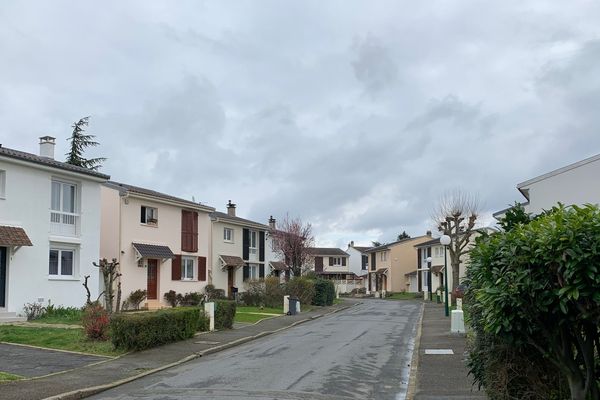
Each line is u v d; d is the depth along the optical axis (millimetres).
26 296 22609
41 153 28359
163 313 17016
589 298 5113
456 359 14188
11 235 21688
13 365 13133
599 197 25047
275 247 54219
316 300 40406
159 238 33250
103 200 30672
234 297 38281
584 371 5855
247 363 14328
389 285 72625
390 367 13766
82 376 12078
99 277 27500
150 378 12352
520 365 6371
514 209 7348
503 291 5551
